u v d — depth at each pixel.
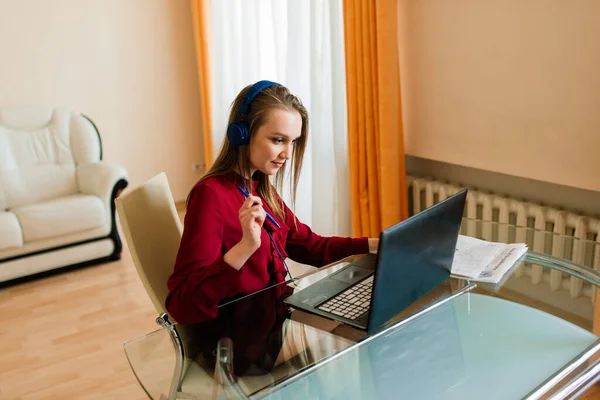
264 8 3.68
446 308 1.56
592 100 2.37
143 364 1.34
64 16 4.22
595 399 1.97
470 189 3.00
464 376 1.30
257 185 1.72
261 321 1.48
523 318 1.52
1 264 3.37
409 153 3.31
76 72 4.34
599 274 1.69
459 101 2.93
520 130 2.68
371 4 2.82
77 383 2.45
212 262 1.49
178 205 4.86
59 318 3.03
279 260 1.74
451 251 1.56
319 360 1.34
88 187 3.81
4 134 3.82
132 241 1.67
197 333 1.45
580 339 1.44
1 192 3.70
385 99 2.89
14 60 4.13
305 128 1.69
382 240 1.25
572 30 2.38
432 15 2.96
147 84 4.59
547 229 2.62
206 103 4.26
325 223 3.43
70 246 3.58
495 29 2.67
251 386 1.25
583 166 2.46
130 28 4.44
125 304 3.15
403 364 1.34
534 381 1.29
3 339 2.84
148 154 4.72
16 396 2.38
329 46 3.15
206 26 4.08
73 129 3.97
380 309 1.38
